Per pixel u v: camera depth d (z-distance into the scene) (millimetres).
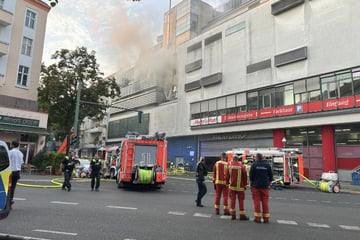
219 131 31016
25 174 19312
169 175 29188
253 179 6562
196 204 8930
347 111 19938
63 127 29984
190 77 36344
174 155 38938
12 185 7043
